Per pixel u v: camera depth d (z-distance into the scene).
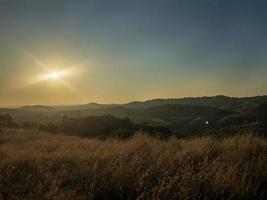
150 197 4.71
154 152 7.40
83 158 7.40
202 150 7.32
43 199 4.93
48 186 5.58
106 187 5.25
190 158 6.57
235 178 5.05
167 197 4.61
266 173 5.48
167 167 5.98
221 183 4.88
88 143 11.12
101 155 7.52
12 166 7.11
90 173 6.09
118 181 5.32
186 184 4.80
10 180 6.15
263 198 4.66
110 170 5.95
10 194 5.31
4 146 11.84
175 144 9.27
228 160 6.45
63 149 9.15
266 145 7.59
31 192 5.23
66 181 5.91
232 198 4.56
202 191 4.75
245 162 6.14
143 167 6.05
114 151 7.84
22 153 8.69
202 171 5.40
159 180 5.15
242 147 7.46
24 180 6.03
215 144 7.96
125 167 5.94
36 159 7.71
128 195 4.93
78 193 5.20
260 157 6.41
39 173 6.47
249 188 4.80
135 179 5.39
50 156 8.13
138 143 8.95
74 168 6.60
